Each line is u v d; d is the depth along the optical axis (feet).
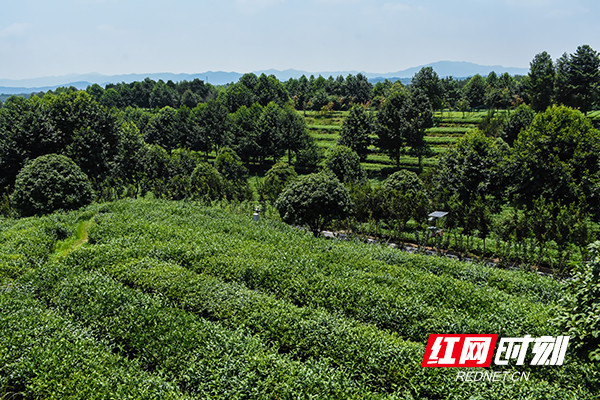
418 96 185.47
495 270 61.93
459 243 90.02
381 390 33.30
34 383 30.60
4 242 67.46
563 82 192.85
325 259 62.28
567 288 33.24
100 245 64.39
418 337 41.39
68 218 85.87
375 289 49.14
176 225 80.59
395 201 101.71
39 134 129.59
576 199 99.35
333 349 36.78
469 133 121.80
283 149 224.74
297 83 421.59
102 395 29.07
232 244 67.36
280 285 51.80
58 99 141.59
